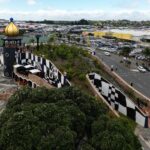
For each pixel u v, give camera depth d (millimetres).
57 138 30828
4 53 99688
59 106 36312
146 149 51906
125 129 34219
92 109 39094
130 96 79562
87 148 31750
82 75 72375
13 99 39938
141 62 143625
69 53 91875
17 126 31156
